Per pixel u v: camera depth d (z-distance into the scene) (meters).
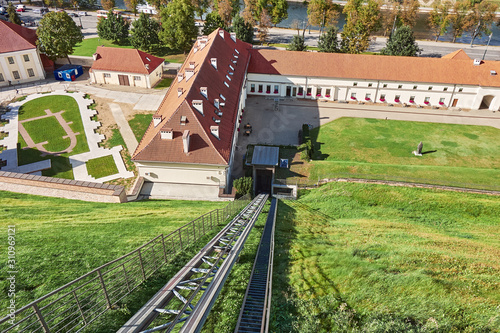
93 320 12.91
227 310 15.00
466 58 71.75
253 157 47.38
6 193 34.06
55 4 134.50
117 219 27.50
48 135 55.47
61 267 17.64
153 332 10.92
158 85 73.75
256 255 21.05
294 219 31.73
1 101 64.94
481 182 42.69
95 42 99.38
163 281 16.31
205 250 17.53
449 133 60.09
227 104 51.31
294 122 63.41
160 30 94.50
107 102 65.56
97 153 51.75
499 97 66.19
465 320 15.64
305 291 17.75
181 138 41.75
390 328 14.87
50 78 75.81
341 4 144.00
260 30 99.75
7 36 70.81
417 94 68.31
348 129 61.25
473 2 106.56
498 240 27.00
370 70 68.19
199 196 41.75
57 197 34.50
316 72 68.94
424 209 35.34
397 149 55.69
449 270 19.84
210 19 92.00
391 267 20.09
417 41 107.06
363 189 39.00
